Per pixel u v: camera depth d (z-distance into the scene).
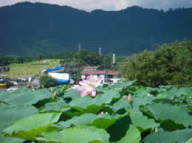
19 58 159.62
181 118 3.13
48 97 4.72
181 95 5.75
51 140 1.95
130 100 3.88
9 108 2.85
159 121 2.86
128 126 2.40
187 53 37.25
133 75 37.31
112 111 3.60
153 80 36.00
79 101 4.16
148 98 4.64
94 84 4.26
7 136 2.02
